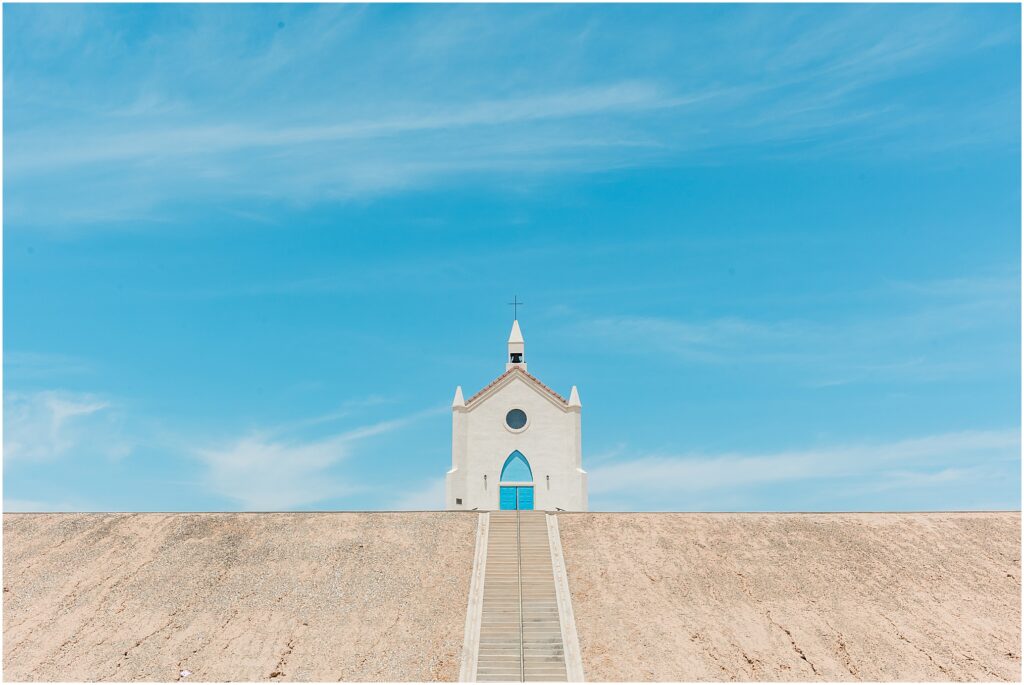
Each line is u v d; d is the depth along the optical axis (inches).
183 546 1817.2
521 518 1946.4
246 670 1402.6
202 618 1550.2
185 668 1406.3
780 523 1935.3
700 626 1524.4
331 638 1492.4
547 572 1715.1
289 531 1884.8
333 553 1785.2
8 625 1529.3
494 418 2370.8
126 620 1544.0
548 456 2346.2
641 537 1861.5
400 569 1722.4
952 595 1636.3
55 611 1574.8
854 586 1665.8
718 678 1378.0
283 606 1592.0
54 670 1400.1
